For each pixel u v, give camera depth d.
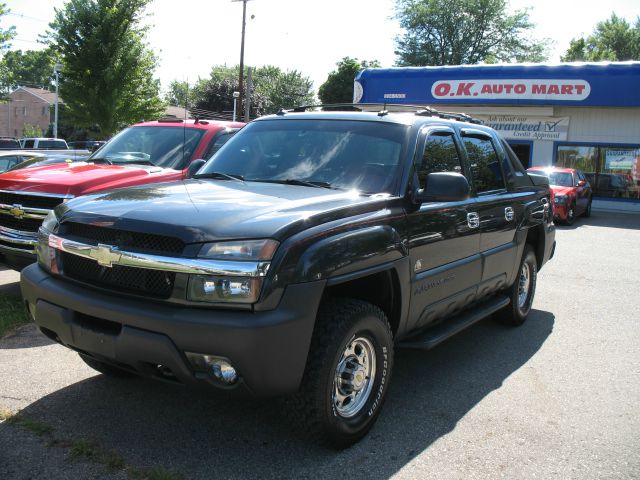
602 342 5.61
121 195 3.55
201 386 2.86
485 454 3.35
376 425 3.66
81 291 3.14
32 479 2.88
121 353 2.93
